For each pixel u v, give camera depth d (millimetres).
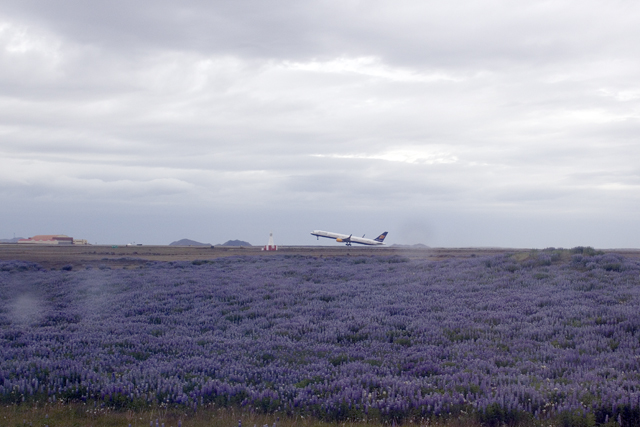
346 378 10039
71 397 9148
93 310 21938
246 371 11062
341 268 39938
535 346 13062
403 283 27828
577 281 23375
